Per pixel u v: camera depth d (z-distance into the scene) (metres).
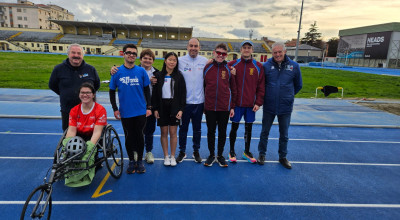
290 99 4.16
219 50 3.74
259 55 52.94
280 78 4.13
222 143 4.25
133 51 3.49
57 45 49.56
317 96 13.38
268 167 4.41
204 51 53.12
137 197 3.29
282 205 3.25
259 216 3.01
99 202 3.15
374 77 24.28
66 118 3.74
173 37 59.12
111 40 54.50
